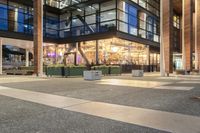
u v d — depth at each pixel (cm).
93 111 593
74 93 929
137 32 2906
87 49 2808
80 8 2839
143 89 1078
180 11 4291
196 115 545
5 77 1977
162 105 673
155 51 3475
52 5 3002
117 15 2494
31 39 2611
